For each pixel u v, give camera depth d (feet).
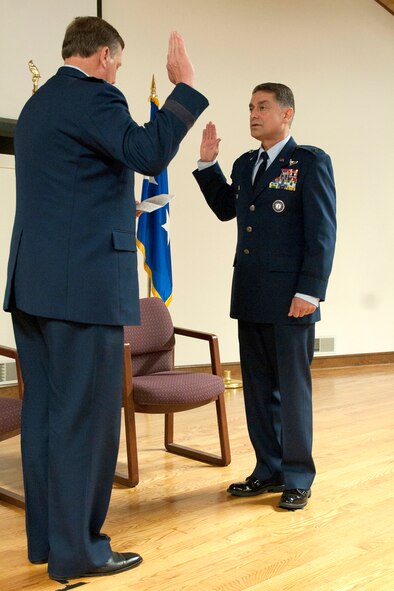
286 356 9.35
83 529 7.10
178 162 19.35
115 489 10.41
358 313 22.59
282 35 20.95
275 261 9.34
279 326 9.30
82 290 6.80
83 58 7.09
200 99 6.84
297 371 9.40
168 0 19.04
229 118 20.16
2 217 16.39
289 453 9.53
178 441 13.21
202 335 11.89
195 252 19.72
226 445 11.56
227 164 20.18
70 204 6.79
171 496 10.06
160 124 6.63
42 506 7.57
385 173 22.94
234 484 10.15
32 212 6.90
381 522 8.94
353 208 22.34
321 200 9.11
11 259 7.16
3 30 16.19
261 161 9.68
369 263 22.71
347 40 22.07
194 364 19.80
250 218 9.57
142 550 8.11
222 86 20.02
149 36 18.81
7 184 16.42
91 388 6.99
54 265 6.77
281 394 9.48
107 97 6.73
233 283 9.86
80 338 6.94
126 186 7.16
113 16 18.17
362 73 22.39
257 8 20.51
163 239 15.83
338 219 22.07
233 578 7.36
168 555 7.97
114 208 7.01
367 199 22.59
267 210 9.43
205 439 13.37
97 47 7.07
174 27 19.21
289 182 9.32
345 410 16.03
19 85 16.47
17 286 7.04
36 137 6.90
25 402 7.54
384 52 22.84
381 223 22.89
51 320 6.87
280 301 9.31
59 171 6.81
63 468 6.99
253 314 9.47
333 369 21.91
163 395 10.52
